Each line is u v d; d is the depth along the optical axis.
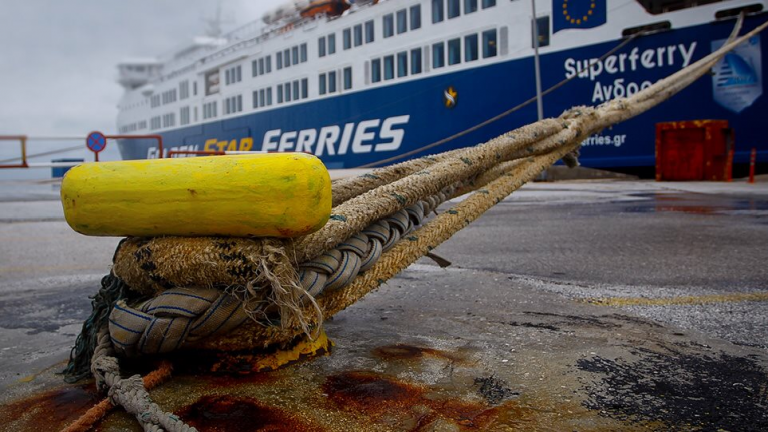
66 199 1.73
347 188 2.15
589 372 1.85
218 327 1.68
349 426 1.48
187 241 1.62
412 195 2.02
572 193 11.33
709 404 1.60
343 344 2.15
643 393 1.68
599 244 4.80
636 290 3.08
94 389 1.78
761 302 2.76
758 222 6.02
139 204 1.61
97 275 3.92
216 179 1.51
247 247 1.55
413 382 1.77
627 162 16.59
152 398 1.67
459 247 4.82
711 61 4.43
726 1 14.97
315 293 1.74
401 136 22.23
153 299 1.70
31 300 3.15
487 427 1.47
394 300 2.91
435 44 20.86
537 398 1.65
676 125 14.97
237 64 30.16
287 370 1.87
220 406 1.61
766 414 1.54
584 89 17.50
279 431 1.46
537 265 3.91
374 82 22.98
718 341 2.17
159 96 37.91
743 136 15.01
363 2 24.20
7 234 6.54
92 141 11.36
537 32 17.53
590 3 17.16
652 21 16.14
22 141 12.85
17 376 1.92
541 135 2.77
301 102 26.30
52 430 1.50
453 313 2.64
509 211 8.00
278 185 1.46
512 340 2.20
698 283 3.22
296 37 26.41
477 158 2.35
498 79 19.25
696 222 6.13
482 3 19.47
